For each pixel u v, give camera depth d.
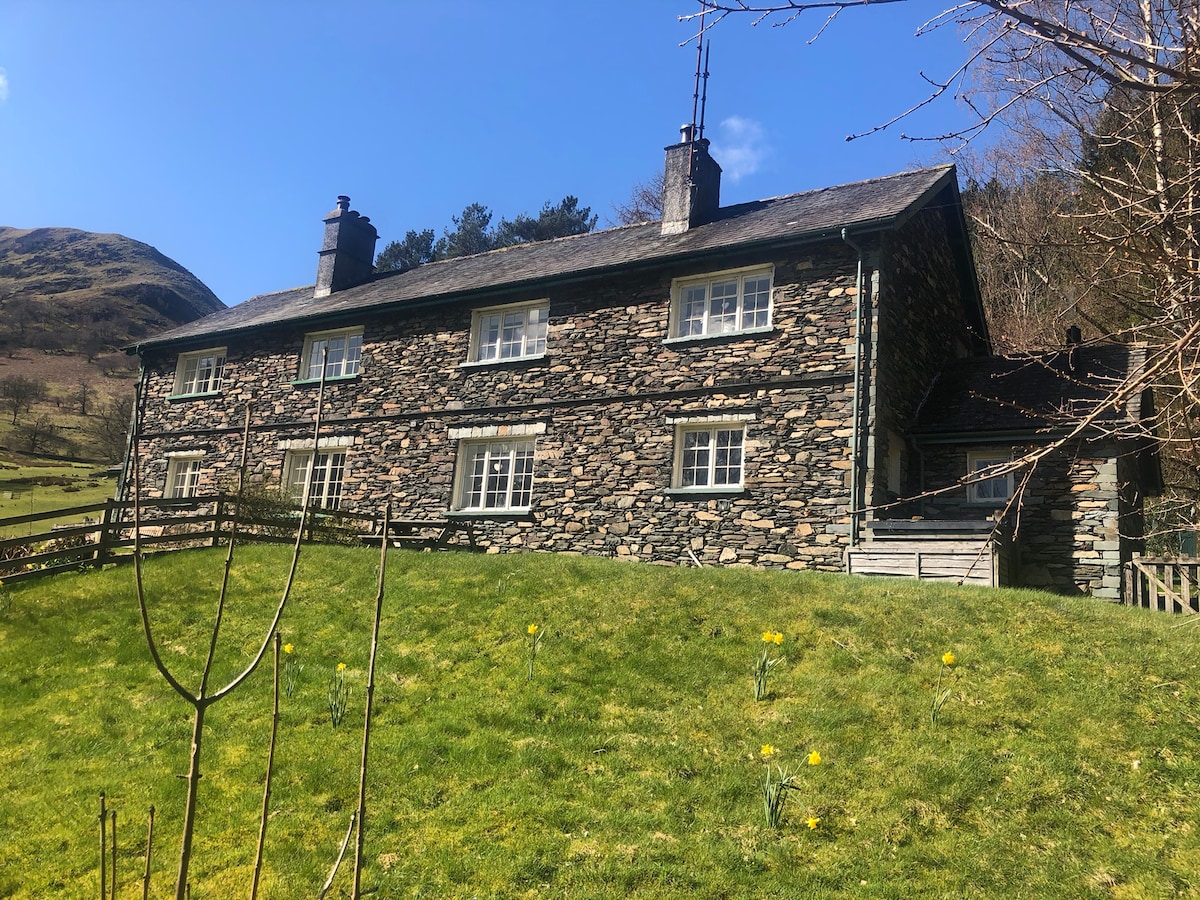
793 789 5.91
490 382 15.93
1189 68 3.15
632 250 15.68
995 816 5.54
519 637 8.76
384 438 17.05
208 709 7.52
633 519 13.87
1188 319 3.72
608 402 14.52
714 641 8.31
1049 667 7.30
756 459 12.92
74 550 11.84
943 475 13.36
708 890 4.94
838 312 12.77
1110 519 11.89
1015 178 15.50
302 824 5.77
